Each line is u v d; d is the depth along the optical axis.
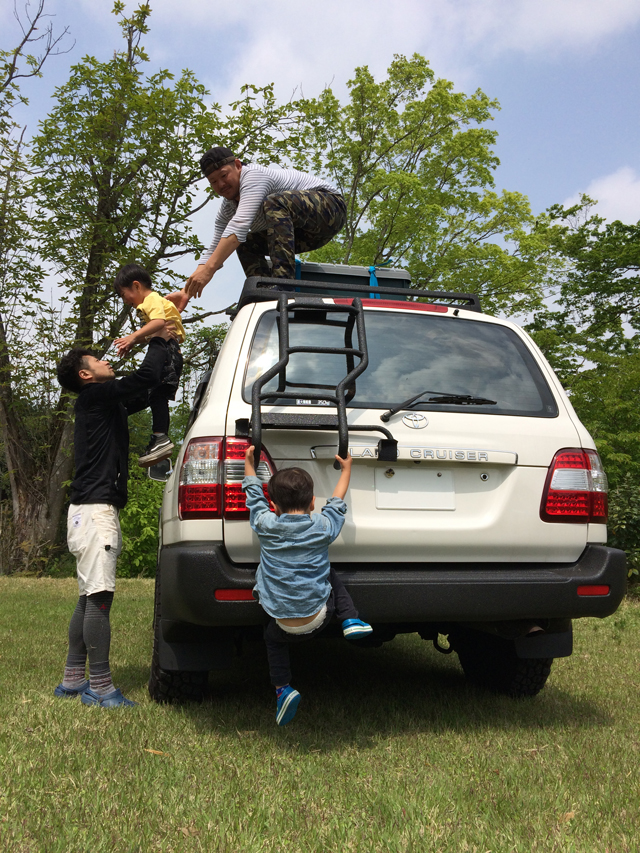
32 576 15.15
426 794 2.33
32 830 1.98
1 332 15.77
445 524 3.04
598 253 20.77
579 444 3.28
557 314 22.39
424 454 3.01
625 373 15.81
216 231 5.41
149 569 13.99
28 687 3.83
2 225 14.94
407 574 2.94
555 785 2.44
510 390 3.34
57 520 16.45
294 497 2.72
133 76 14.81
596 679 4.45
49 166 15.00
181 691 3.50
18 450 16.56
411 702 3.74
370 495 3.01
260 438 2.80
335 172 21.17
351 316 3.23
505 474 3.15
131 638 5.57
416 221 19.23
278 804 2.23
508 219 20.23
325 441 2.96
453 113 20.58
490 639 4.07
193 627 3.13
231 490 2.87
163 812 2.14
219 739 2.94
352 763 2.67
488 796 2.34
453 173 21.22
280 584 2.67
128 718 3.18
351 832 2.03
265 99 15.89
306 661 4.97
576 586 3.03
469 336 3.47
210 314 15.48
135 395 3.70
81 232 15.22
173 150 14.95
